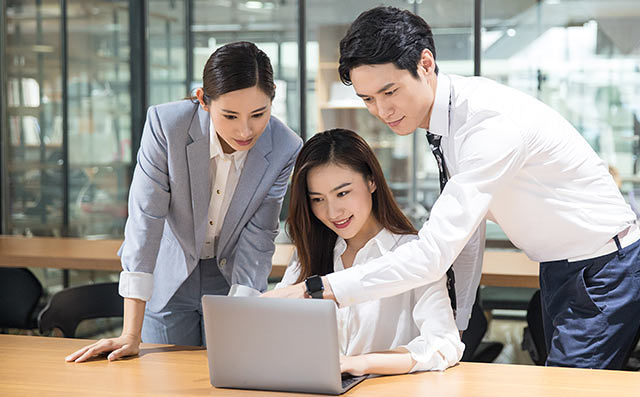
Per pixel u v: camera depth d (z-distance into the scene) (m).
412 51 1.84
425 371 1.85
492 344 3.32
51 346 2.12
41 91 5.70
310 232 2.17
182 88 5.58
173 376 1.84
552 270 2.13
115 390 1.72
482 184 1.80
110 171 5.68
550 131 1.96
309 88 5.37
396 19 1.84
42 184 5.75
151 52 5.60
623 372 1.83
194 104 2.33
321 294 1.79
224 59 2.01
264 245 2.43
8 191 5.79
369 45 1.82
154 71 5.61
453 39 5.08
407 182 5.25
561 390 1.67
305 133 5.39
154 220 2.23
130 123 5.63
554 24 4.96
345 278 1.79
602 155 4.96
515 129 1.85
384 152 5.27
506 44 5.03
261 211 2.43
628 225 2.06
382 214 2.14
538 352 2.97
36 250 4.25
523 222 2.07
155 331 2.54
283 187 2.46
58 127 5.71
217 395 1.68
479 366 1.91
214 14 5.50
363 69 1.84
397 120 1.92
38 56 5.69
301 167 2.08
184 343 2.55
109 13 5.60
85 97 5.68
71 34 5.65
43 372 1.86
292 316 1.65
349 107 5.31
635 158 4.90
